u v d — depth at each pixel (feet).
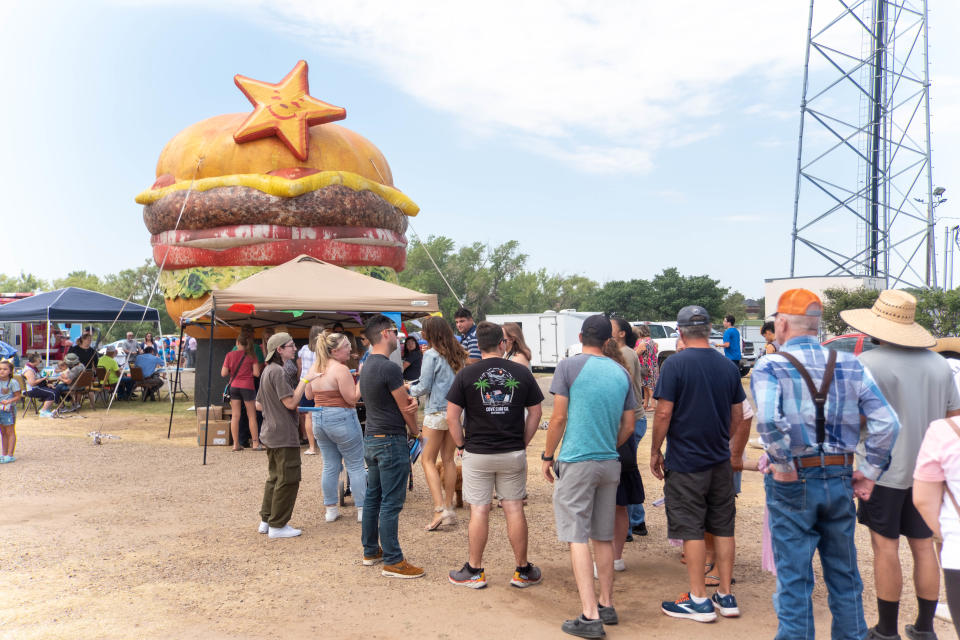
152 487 25.25
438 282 214.48
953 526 8.23
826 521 10.76
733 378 13.52
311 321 40.63
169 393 59.88
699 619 13.33
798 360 10.72
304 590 15.01
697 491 13.32
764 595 14.87
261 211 41.86
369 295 35.09
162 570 16.31
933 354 12.29
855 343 26.30
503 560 17.22
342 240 44.19
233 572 16.20
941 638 12.53
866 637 11.71
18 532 19.31
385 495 15.84
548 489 24.97
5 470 27.86
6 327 78.33
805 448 10.58
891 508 11.81
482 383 14.97
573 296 245.04
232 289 32.58
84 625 13.03
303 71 45.50
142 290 200.64
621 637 12.66
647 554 17.80
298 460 19.13
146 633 12.69
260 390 19.11
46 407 46.88
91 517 21.04
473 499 15.21
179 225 43.27
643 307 183.32
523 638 12.58
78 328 82.43
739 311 236.22
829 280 86.33
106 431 39.60
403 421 16.14
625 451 15.94
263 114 43.01
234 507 22.43
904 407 11.83
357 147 46.37
